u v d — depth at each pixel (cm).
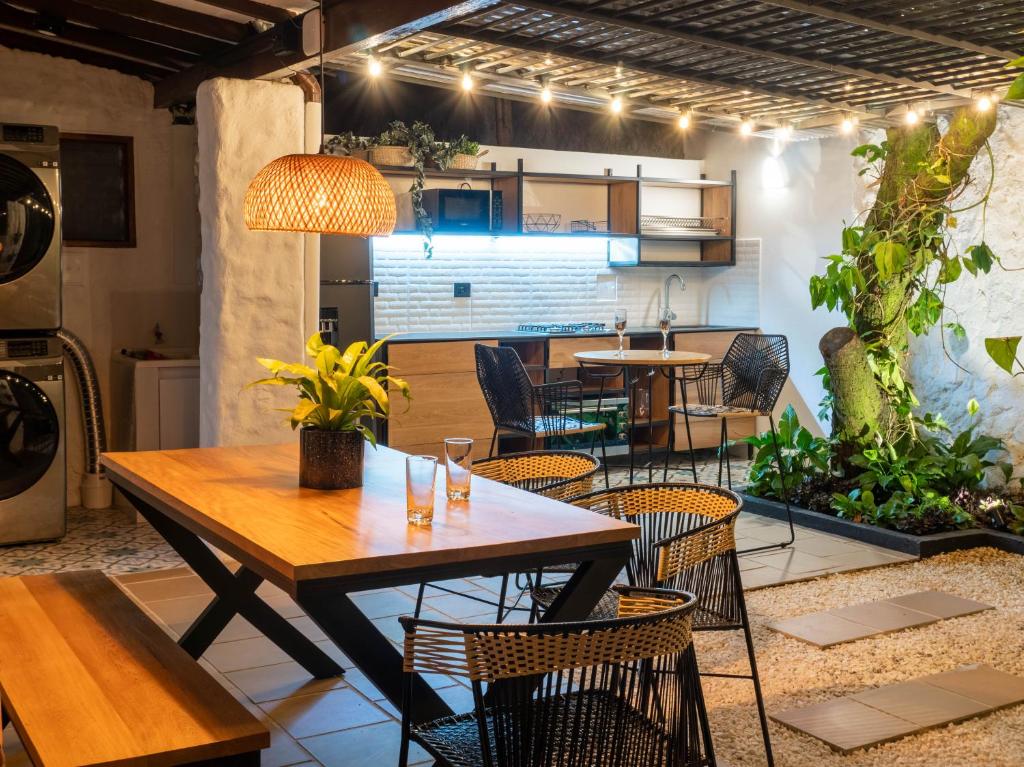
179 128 703
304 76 553
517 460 404
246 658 406
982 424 685
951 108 658
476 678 210
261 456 379
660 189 896
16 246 561
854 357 635
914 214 642
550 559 259
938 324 709
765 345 663
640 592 247
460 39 542
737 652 418
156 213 703
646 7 473
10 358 560
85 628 296
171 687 251
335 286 680
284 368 317
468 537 257
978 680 387
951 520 594
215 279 537
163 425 623
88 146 683
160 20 536
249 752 224
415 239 784
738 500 327
